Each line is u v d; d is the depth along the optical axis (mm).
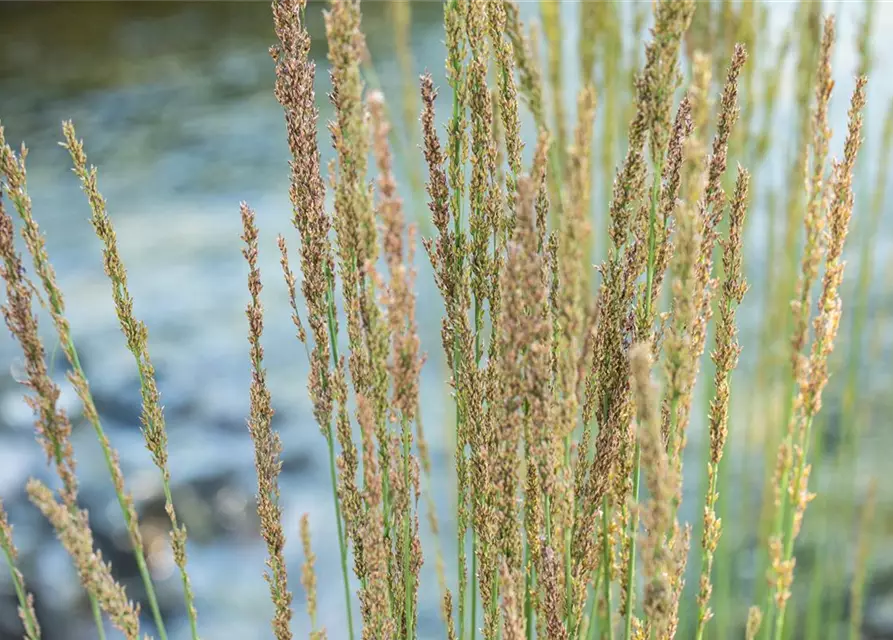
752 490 3742
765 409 2914
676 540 1232
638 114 1151
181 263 8008
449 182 1361
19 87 13180
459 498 1434
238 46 14820
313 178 1257
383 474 1268
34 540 4473
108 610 1168
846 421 2975
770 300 2871
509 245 1116
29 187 9805
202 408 5801
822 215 1239
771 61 2461
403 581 1345
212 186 9703
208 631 4133
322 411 1297
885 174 2744
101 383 6012
